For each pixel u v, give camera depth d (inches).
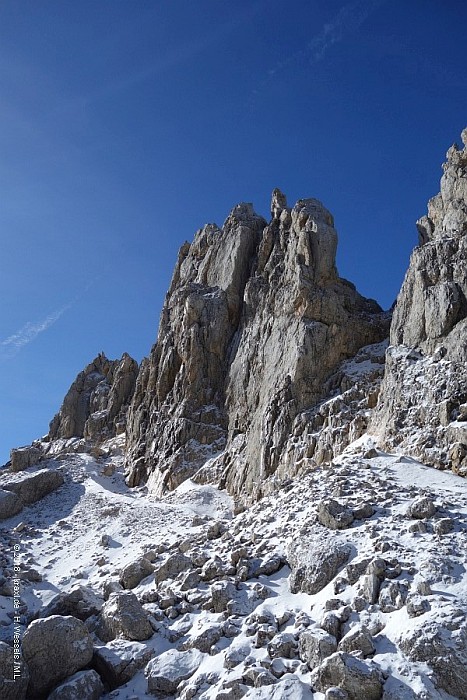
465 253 1312.7
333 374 1531.7
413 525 779.4
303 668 610.5
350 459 1141.7
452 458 1018.7
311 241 1745.8
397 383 1218.0
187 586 852.6
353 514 857.5
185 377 1946.4
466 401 1099.3
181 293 2160.4
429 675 556.1
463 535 744.3
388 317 1697.8
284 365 1587.1
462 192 1472.7
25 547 1275.8
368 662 572.1
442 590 652.7
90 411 2790.4
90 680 674.8
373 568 698.2
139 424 2059.5
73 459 2037.4
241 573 826.8
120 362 2800.2
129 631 755.4
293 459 1353.3
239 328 1962.4
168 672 671.8
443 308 1254.3
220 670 645.3
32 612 925.2
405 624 615.8
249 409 1696.6
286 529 904.9
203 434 1798.7
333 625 646.5
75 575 1066.7
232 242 2165.4
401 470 1027.3
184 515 1333.7
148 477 1847.9
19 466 1959.9
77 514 1465.3
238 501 1449.3
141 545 1155.9
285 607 740.7
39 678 689.0
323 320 1616.6
